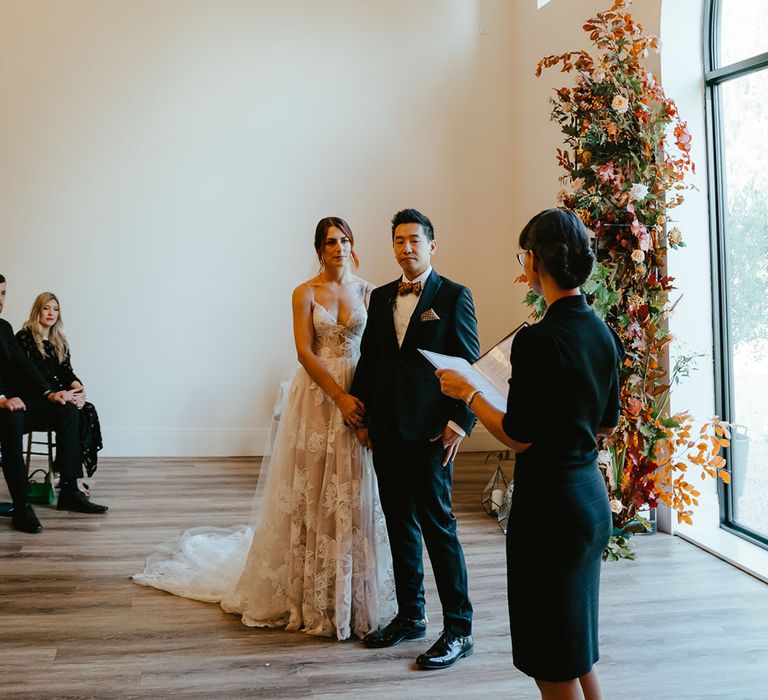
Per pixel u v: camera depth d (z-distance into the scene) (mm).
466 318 3230
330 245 3570
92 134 6695
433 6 7016
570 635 2131
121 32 6688
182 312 6859
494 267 7172
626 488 4562
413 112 7027
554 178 6402
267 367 6969
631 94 4523
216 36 6789
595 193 4574
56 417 5254
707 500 4805
